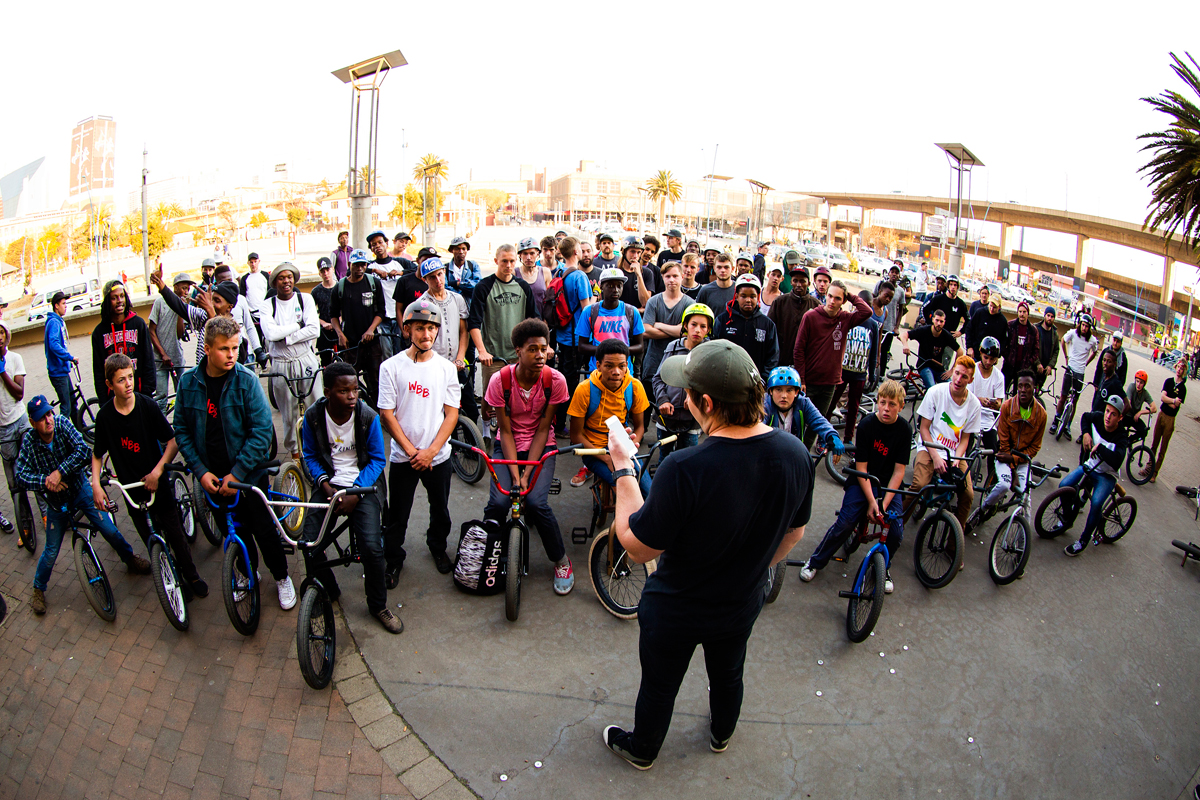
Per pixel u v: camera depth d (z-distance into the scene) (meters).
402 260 8.22
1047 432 9.40
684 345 5.13
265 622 4.16
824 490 6.54
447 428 4.39
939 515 4.89
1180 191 18.36
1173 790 3.39
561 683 3.73
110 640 4.02
